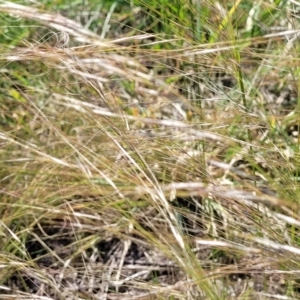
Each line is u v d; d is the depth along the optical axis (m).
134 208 1.29
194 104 1.27
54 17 1.20
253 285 1.16
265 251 1.07
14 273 1.27
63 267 1.25
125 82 1.42
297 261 1.03
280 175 1.12
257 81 1.37
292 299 1.07
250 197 1.01
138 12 1.54
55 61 1.29
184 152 1.16
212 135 1.13
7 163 1.34
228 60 1.22
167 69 1.40
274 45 1.41
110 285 1.25
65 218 1.29
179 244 1.09
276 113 1.35
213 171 1.26
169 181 1.19
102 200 1.23
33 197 1.29
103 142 1.28
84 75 1.15
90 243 1.26
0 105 1.41
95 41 1.21
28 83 1.41
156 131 1.34
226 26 1.23
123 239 1.29
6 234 1.29
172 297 1.13
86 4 1.56
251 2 1.43
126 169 1.17
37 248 1.34
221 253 1.21
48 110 1.37
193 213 1.23
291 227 1.12
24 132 1.36
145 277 1.27
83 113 1.22
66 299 1.21
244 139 1.25
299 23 1.36
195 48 1.23
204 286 1.05
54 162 1.25
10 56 1.25
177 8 1.39
